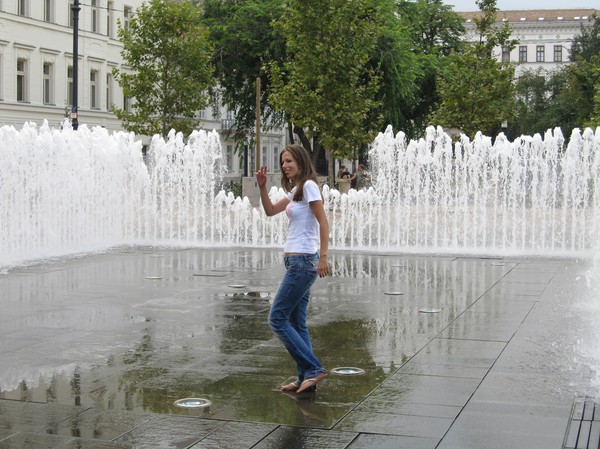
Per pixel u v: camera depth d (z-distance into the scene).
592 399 6.11
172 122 36.91
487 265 14.69
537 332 8.57
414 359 7.39
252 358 7.44
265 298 10.76
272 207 6.65
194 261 15.02
